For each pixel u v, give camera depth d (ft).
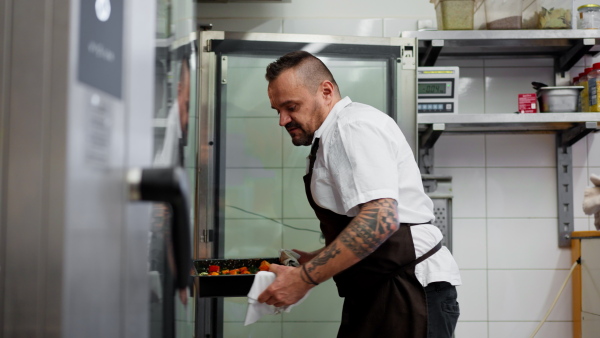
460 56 9.34
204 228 7.81
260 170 8.05
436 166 9.31
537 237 9.24
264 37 7.88
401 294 5.12
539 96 8.60
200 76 7.82
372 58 8.05
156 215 1.78
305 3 9.27
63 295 1.21
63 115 1.22
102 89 1.35
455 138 9.31
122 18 1.46
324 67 5.68
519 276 9.20
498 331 9.16
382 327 5.13
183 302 2.32
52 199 1.22
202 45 7.82
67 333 1.23
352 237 4.66
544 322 9.16
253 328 7.81
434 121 8.28
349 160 4.92
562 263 9.19
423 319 5.03
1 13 1.27
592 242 8.40
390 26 9.27
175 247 1.48
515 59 9.37
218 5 9.23
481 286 9.19
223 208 7.94
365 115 5.06
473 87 9.37
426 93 8.37
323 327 7.94
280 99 5.53
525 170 9.30
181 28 2.39
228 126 8.00
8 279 1.24
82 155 1.26
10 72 1.26
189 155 2.71
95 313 1.33
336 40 7.97
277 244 8.08
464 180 9.30
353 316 5.35
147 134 1.63
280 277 4.75
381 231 4.66
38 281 1.22
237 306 7.73
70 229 1.22
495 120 8.30
